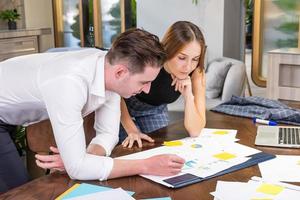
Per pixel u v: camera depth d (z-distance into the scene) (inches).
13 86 59.2
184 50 68.2
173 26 69.6
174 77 72.1
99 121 61.6
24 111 62.2
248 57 212.7
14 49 224.2
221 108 86.8
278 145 62.4
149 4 195.0
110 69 50.6
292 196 44.6
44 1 255.9
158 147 62.7
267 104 83.7
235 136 68.0
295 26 184.2
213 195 45.4
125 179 50.6
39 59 59.7
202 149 61.1
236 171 52.5
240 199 43.9
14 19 237.8
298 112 77.1
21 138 92.9
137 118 89.2
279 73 118.0
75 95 48.3
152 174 51.2
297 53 113.2
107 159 51.6
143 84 50.9
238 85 153.1
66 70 49.8
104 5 235.8
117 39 50.3
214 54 182.4
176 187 47.4
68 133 48.5
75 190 47.0
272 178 49.9
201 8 182.4
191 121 68.7
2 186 64.7
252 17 195.6
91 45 244.5
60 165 53.0
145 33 50.3
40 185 49.1
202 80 75.0
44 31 243.3
